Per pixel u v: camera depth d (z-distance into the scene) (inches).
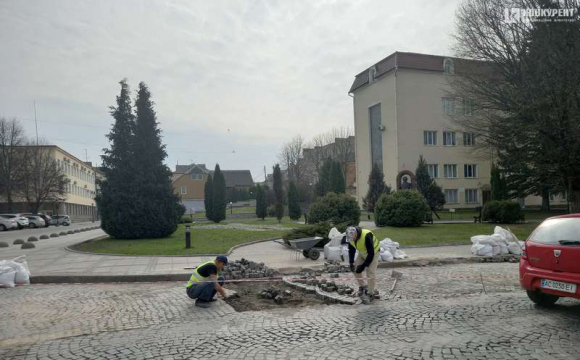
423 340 217.3
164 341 227.5
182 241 773.9
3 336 241.6
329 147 3016.7
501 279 395.9
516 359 187.6
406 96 1760.6
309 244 541.0
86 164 3299.7
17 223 1616.6
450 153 1822.1
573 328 232.4
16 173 2004.2
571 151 820.6
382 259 507.2
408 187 1296.8
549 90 786.8
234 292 340.5
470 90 1025.5
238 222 1550.2
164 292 368.5
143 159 874.8
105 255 617.3
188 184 3289.9
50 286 402.6
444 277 411.8
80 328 256.2
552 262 258.8
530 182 1376.7
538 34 848.3
